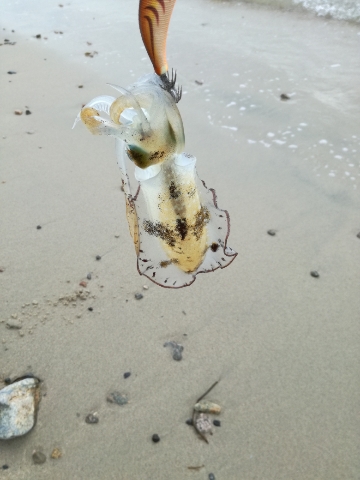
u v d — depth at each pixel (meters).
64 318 0.68
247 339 0.66
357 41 1.38
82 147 1.00
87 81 1.26
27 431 0.56
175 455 0.55
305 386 0.61
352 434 0.56
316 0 1.62
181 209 0.35
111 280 0.73
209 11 1.69
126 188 0.36
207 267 0.41
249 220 0.83
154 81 0.31
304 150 0.98
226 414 0.58
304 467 0.54
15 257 0.77
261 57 1.33
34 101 1.17
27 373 0.62
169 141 0.31
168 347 0.65
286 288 0.72
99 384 0.61
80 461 0.54
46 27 1.64
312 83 1.20
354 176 0.91
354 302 0.70
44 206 0.86
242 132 1.05
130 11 1.74
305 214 0.84
